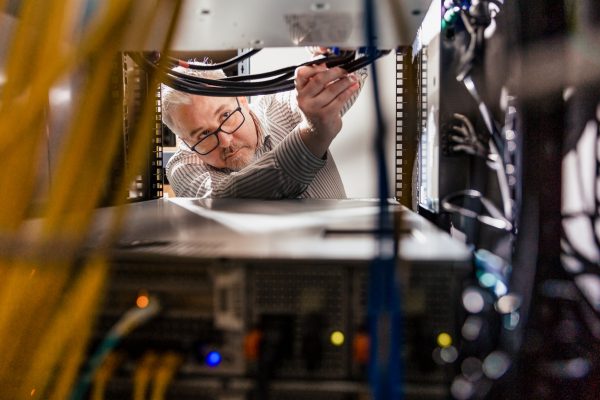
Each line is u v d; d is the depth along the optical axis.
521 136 0.66
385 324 0.34
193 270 0.38
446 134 0.81
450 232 0.81
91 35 0.33
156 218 0.56
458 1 0.78
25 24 0.35
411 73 0.73
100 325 0.39
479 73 0.80
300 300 0.37
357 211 0.62
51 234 0.34
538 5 0.64
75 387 0.38
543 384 0.65
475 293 0.66
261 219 0.54
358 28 0.61
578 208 0.70
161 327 0.39
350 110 1.26
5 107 0.35
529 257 0.66
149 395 0.39
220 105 1.16
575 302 0.67
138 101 0.68
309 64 0.77
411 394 0.37
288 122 1.35
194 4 0.51
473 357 0.65
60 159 0.36
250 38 0.67
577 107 0.68
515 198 0.70
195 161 1.29
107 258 0.36
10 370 0.36
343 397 0.37
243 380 0.38
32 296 0.35
